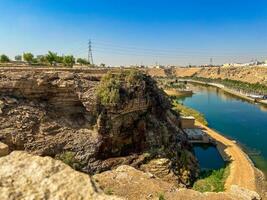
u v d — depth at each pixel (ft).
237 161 168.14
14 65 184.14
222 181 138.62
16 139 114.93
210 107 377.30
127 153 140.77
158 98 176.55
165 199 76.07
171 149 151.64
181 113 272.10
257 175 147.84
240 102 423.64
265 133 241.14
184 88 571.69
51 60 247.09
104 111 135.85
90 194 30.09
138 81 150.92
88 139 131.75
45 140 121.70
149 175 91.20
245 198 82.99
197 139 209.97
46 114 129.29
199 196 79.61
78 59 321.73
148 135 148.56
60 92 135.13
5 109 119.34
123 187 81.00
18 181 30.50
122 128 140.56
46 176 31.17
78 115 140.26
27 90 128.47
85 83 141.38
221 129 255.09
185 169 143.43
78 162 124.06
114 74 146.92
